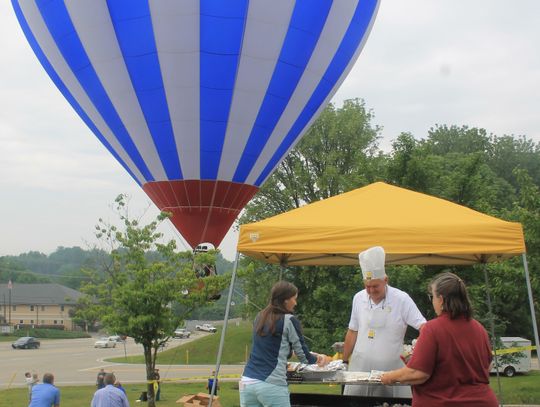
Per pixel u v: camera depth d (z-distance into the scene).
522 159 59.91
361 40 16.77
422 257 8.55
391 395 6.11
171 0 14.34
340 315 22.77
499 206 45.59
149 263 20.34
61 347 65.50
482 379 3.93
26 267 162.62
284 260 8.78
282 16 14.73
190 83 14.91
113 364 43.25
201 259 16.95
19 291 103.88
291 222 6.66
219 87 14.98
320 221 6.64
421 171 22.05
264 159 16.38
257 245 6.62
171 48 14.64
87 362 45.12
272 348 5.14
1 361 45.88
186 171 15.93
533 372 31.06
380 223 6.47
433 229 6.34
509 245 6.30
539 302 17.16
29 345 62.12
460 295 3.95
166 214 16.50
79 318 21.61
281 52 15.02
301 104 15.99
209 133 15.42
